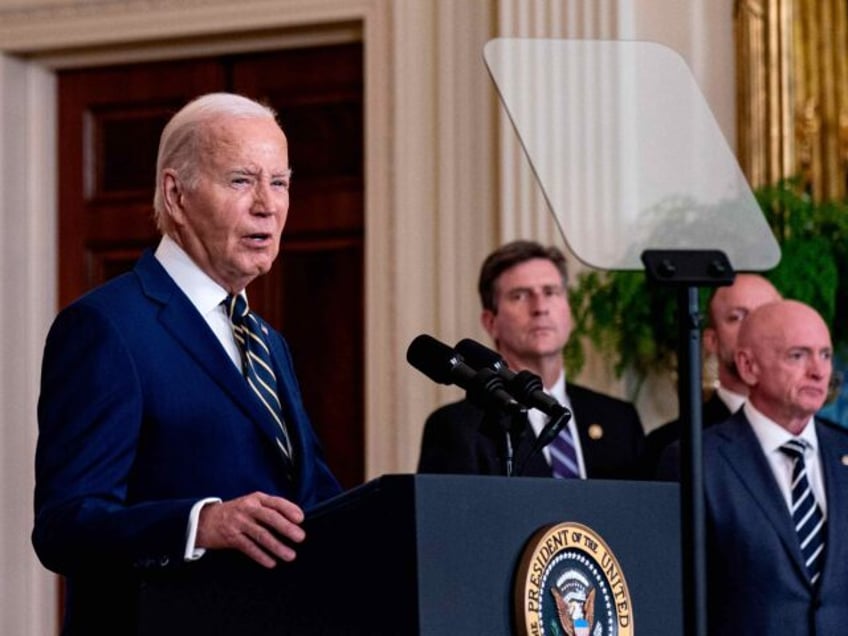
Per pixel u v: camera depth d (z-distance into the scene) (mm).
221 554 5078
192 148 6039
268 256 6062
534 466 9898
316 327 13688
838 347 12023
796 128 12656
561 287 10359
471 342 5770
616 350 11859
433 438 9711
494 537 4871
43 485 5566
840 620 8922
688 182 6777
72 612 5684
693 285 6301
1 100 14219
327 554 4863
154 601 5188
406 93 12914
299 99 13828
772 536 8953
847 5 12703
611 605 5102
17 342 14242
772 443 9211
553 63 6727
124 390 5668
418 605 4645
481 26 12805
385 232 12969
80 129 14445
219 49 13914
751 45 12633
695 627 6039
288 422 6113
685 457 6184
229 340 6113
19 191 14352
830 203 12109
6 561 13914
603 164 6727
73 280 14430
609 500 5258
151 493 5715
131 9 13805
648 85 6766
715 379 11719
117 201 14359
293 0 13352
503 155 12547
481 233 12695
